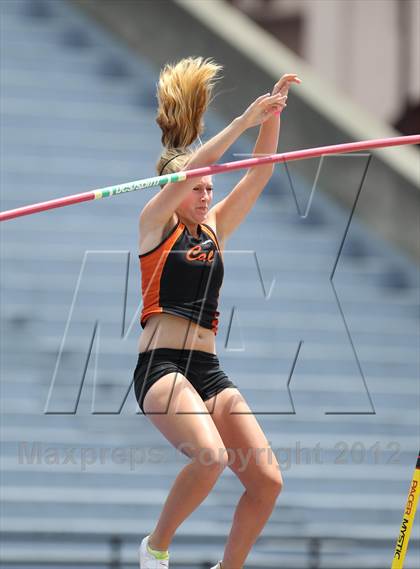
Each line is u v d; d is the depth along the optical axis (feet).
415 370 94.89
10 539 78.54
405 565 80.38
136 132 111.86
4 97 112.78
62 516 81.46
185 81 43.09
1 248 98.48
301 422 89.92
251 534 41.52
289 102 110.42
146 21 119.85
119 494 82.99
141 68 119.65
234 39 115.34
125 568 78.13
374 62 146.72
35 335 91.97
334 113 108.78
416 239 105.19
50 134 109.70
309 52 150.92
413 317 99.60
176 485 39.88
